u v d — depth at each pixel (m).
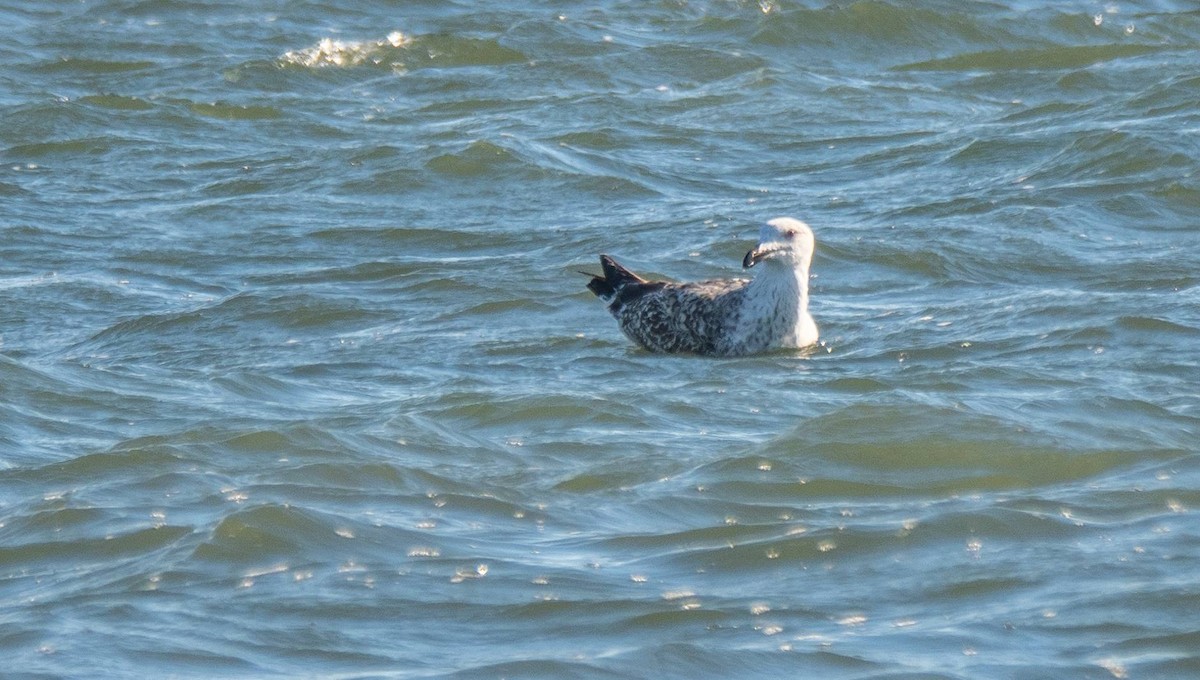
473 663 9.16
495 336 17.36
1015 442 12.38
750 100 29.11
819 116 28.05
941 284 18.75
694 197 23.48
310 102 29.66
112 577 10.31
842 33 33.56
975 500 11.36
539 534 10.95
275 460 12.30
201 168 25.58
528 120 27.89
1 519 11.27
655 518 11.18
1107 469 11.96
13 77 30.67
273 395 14.80
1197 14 35.69
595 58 31.77
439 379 15.45
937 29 34.03
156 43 33.25
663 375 15.53
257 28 34.50
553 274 19.58
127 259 20.89
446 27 34.41
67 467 12.19
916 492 11.62
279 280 19.98
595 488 11.77
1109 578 10.07
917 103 28.89
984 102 29.06
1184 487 11.50
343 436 12.88
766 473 11.95
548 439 12.95
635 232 21.45
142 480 11.88
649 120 27.91
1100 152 23.62
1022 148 24.67
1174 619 9.52
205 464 12.23
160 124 27.98
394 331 17.61
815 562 10.45
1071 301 17.31
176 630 9.58
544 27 33.97
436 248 21.33
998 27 34.09
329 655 9.28
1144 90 27.55
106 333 17.73
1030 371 14.63
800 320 16.56
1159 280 18.30
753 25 34.06
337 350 16.81
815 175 24.53
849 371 15.41
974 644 9.32
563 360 16.36
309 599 9.95
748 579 10.21
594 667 9.09
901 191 23.08
